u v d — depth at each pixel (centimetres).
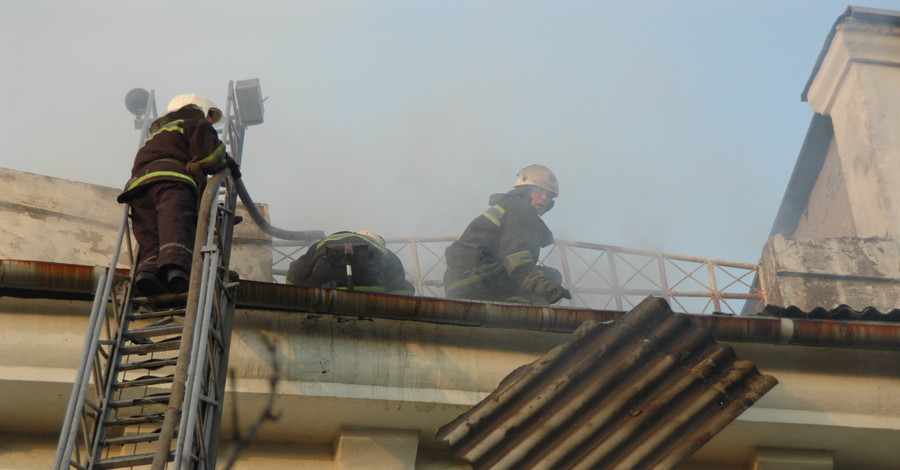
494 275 1770
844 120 2419
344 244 1652
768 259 2259
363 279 1639
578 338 1330
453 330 1411
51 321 1340
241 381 1347
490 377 1402
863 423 1435
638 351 1329
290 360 1362
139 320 1337
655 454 1260
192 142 1458
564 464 1273
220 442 1394
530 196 1912
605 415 1295
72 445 1127
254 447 1407
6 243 1936
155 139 1494
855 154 2366
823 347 1446
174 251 1350
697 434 1261
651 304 1343
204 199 1321
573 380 1316
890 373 1458
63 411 1355
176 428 1198
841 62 2433
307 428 1403
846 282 2188
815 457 1470
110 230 2067
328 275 1642
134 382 1254
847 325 1425
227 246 1430
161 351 1319
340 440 1396
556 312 1400
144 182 1434
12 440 1377
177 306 1349
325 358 1372
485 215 1816
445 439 1289
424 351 1399
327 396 1358
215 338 1248
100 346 1259
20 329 1330
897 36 2433
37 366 1323
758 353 1445
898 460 1488
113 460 1182
